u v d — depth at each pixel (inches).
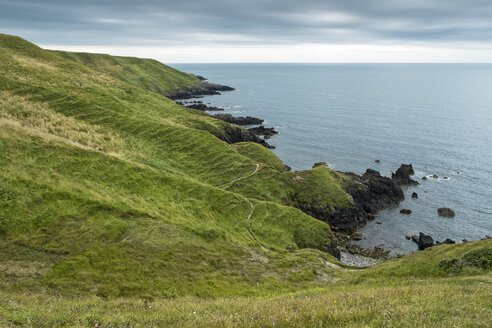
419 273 1106.1
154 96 4650.6
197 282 1098.7
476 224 2571.4
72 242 1082.1
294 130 5526.6
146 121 3129.9
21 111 2309.3
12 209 1117.1
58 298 796.0
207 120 4224.9
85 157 1711.4
